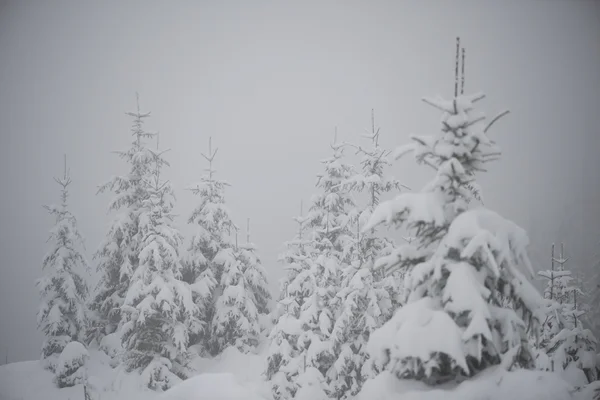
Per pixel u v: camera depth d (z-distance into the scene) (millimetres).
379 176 19250
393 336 7953
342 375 17688
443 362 8109
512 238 7934
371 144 19438
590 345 14625
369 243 18719
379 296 17203
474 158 8570
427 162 8984
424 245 8969
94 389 22359
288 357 19500
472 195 8898
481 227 7898
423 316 7797
